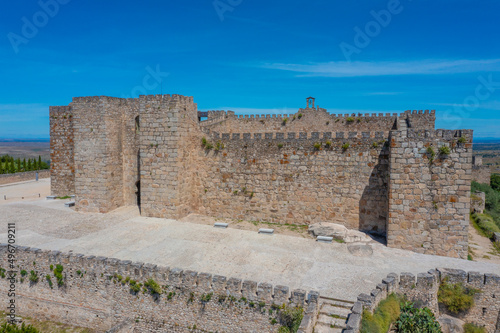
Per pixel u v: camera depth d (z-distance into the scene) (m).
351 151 29.66
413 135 25.09
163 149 32.91
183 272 20.06
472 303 20.38
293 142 31.52
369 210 29.47
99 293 22.00
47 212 35.50
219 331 19.23
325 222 30.48
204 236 28.56
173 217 33.12
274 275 21.23
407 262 23.58
